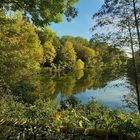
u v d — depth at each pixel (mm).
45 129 5312
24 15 8773
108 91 23328
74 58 66812
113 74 12062
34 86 15945
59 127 5215
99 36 11773
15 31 14352
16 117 7547
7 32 14047
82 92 25266
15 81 14445
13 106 9203
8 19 10797
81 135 4996
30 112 7812
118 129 4797
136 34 11250
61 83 35438
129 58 11508
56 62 65562
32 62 17625
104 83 12445
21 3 8461
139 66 11336
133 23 11102
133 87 11586
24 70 15766
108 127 5066
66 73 58000
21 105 9766
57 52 66000
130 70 11430
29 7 8336
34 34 18078
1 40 14172
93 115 6812
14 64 14539
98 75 13250
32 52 18031
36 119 6453
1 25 11234
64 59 65625
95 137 4887
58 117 6211
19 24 15047
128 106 11523
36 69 18875
